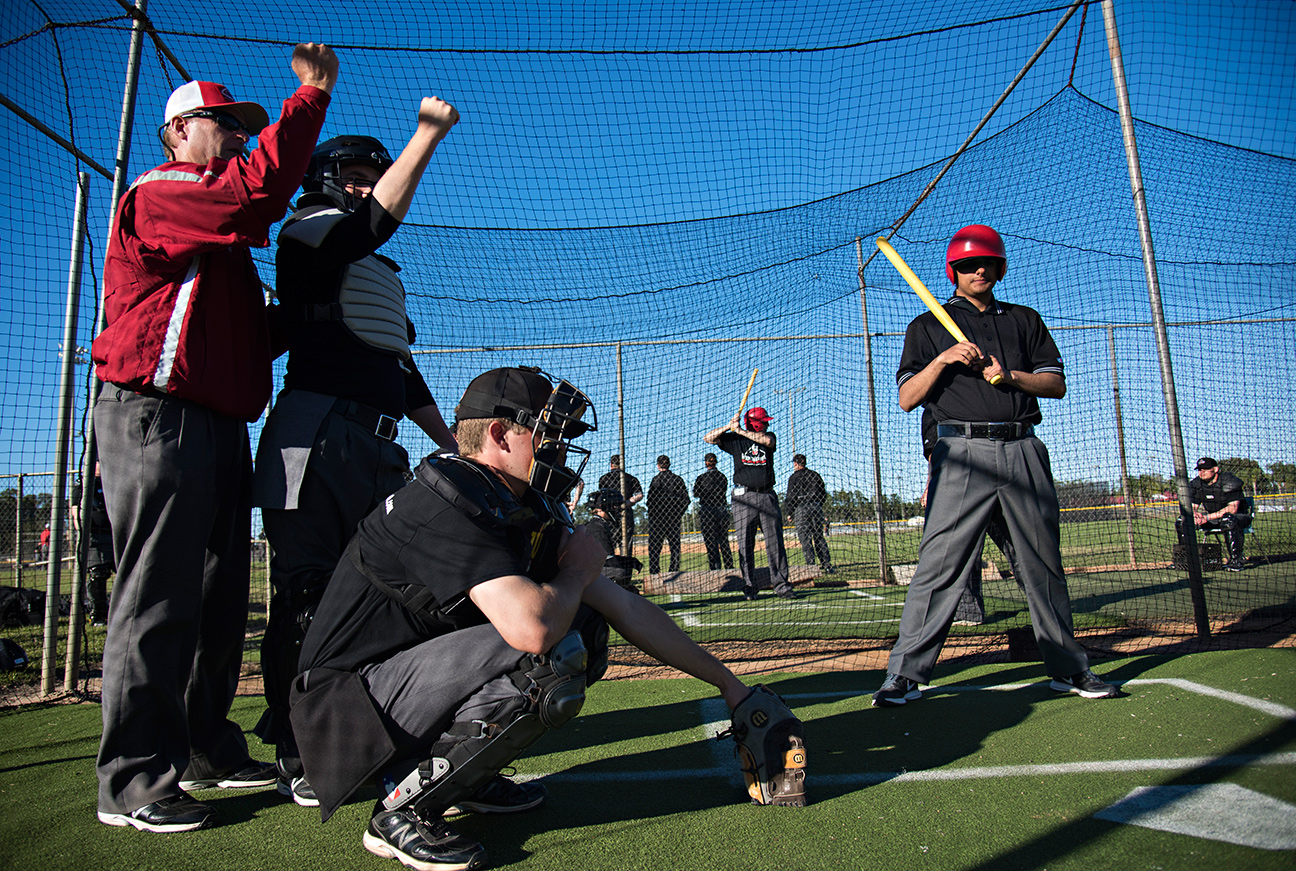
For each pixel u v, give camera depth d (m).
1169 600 5.13
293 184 1.79
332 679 1.53
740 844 1.52
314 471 1.98
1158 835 1.45
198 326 1.84
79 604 3.39
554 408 1.53
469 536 1.45
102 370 1.81
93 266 3.37
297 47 1.84
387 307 2.24
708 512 7.49
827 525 7.43
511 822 1.70
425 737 1.48
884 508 7.02
